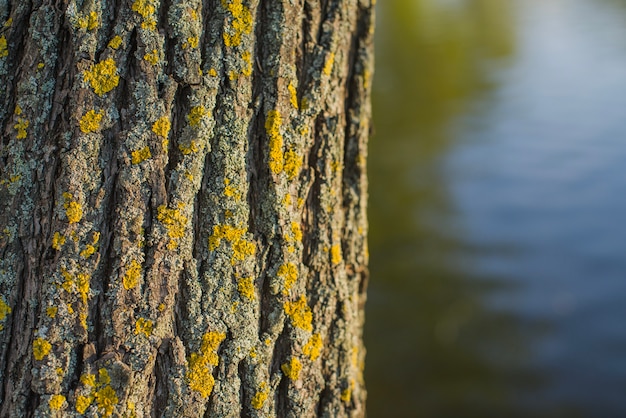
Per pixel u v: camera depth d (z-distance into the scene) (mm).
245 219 1367
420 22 17484
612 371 3994
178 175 1332
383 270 5152
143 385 1323
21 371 1318
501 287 4910
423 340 4250
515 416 3656
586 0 20234
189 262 1342
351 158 1468
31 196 1328
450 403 3715
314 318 1425
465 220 5973
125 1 1320
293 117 1390
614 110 8977
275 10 1371
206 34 1345
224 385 1357
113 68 1318
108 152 1322
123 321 1316
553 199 6355
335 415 1445
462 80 11227
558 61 12273
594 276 5023
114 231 1317
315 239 1422
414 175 7016
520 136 8180
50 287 1312
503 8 19703
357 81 1457
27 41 1334
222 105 1351
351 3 1438
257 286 1381
